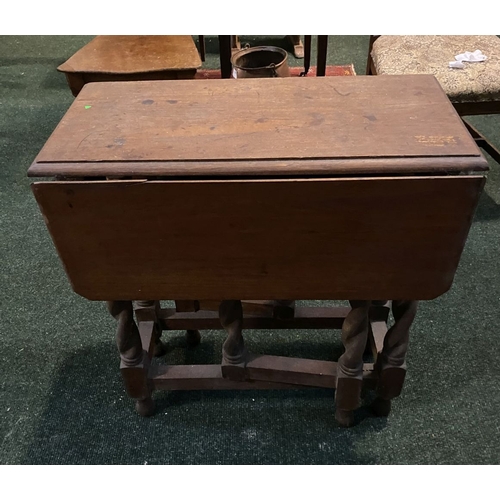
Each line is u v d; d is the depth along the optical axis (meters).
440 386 1.37
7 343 1.53
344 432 1.28
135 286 1.01
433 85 1.05
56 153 0.89
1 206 2.08
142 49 2.28
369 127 0.93
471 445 1.24
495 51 1.91
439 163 0.84
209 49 3.31
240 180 0.85
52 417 1.34
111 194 0.87
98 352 1.50
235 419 1.32
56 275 1.76
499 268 1.73
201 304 1.42
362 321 1.07
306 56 2.69
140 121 0.98
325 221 0.90
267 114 0.98
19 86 2.99
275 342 1.52
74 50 3.42
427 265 0.96
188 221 0.91
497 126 2.45
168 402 1.36
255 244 0.93
